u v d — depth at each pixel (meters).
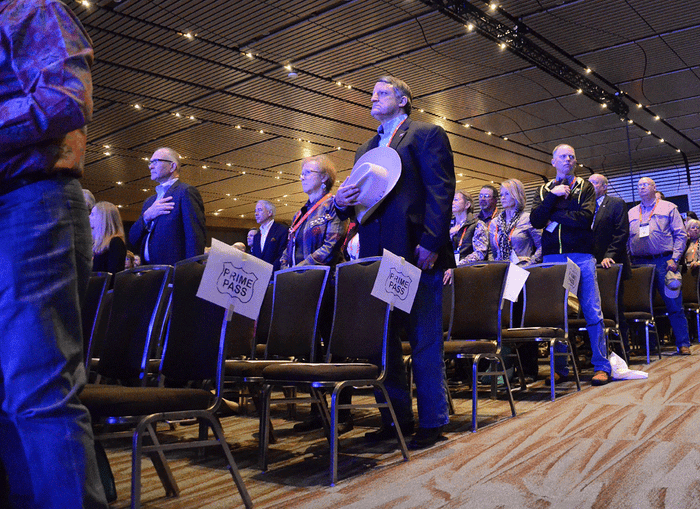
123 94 9.53
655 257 6.09
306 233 3.35
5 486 1.30
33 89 1.25
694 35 8.24
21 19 1.26
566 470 2.07
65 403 1.25
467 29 7.75
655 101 10.77
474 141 12.69
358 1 7.03
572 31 8.12
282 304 2.91
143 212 3.83
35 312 1.23
